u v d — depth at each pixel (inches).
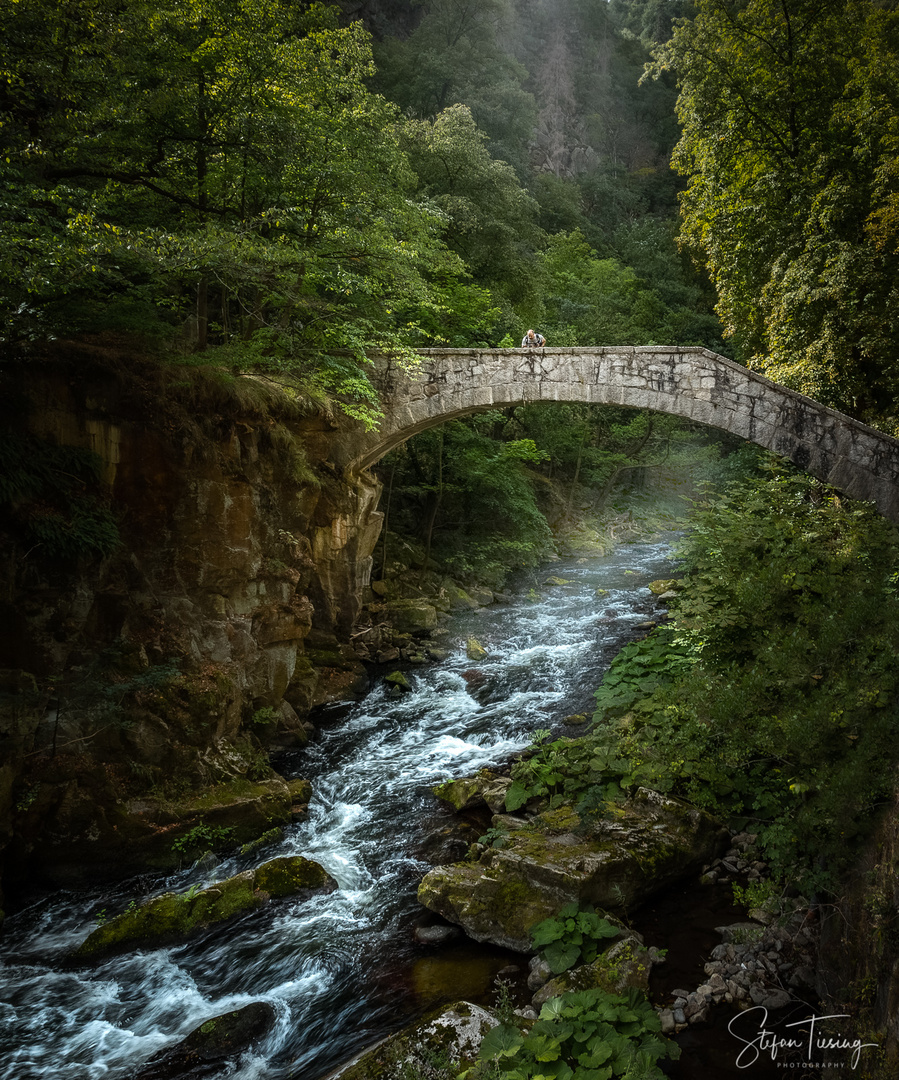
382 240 480.1
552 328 1141.7
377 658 582.9
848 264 506.3
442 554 816.9
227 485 398.0
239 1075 207.3
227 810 343.6
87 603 333.1
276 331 488.1
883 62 539.8
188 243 371.2
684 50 665.6
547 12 2130.9
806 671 255.6
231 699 384.2
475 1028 203.5
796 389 579.2
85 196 392.5
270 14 438.9
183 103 435.5
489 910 261.6
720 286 718.5
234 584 405.1
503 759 407.8
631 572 852.6
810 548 346.9
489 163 871.1
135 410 358.3
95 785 320.2
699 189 710.5
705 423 524.4
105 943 266.2
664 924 261.0
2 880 295.9
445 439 823.1
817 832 214.4
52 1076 208.8
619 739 369.4
